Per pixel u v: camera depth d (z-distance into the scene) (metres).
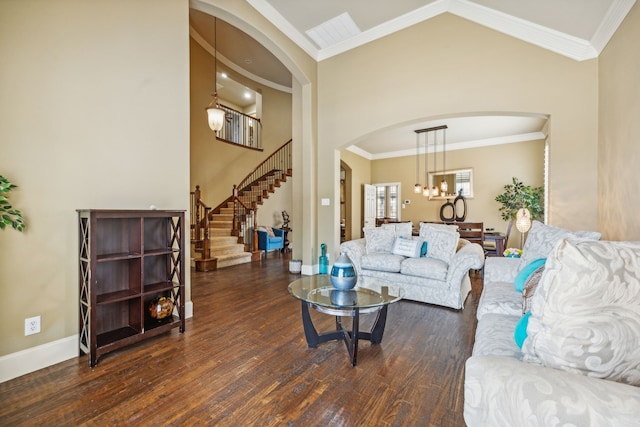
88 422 1.47
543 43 3.27
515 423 0.73
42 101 1.98
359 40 4.39
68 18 2.10
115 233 2.38
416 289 3.46
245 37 6.04
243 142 8.08
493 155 7.01
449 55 3.77
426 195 7.60
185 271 2.83
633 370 0.77
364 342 2.38
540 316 0.87
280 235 7.28
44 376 1.87
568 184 3.16
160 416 1.52
